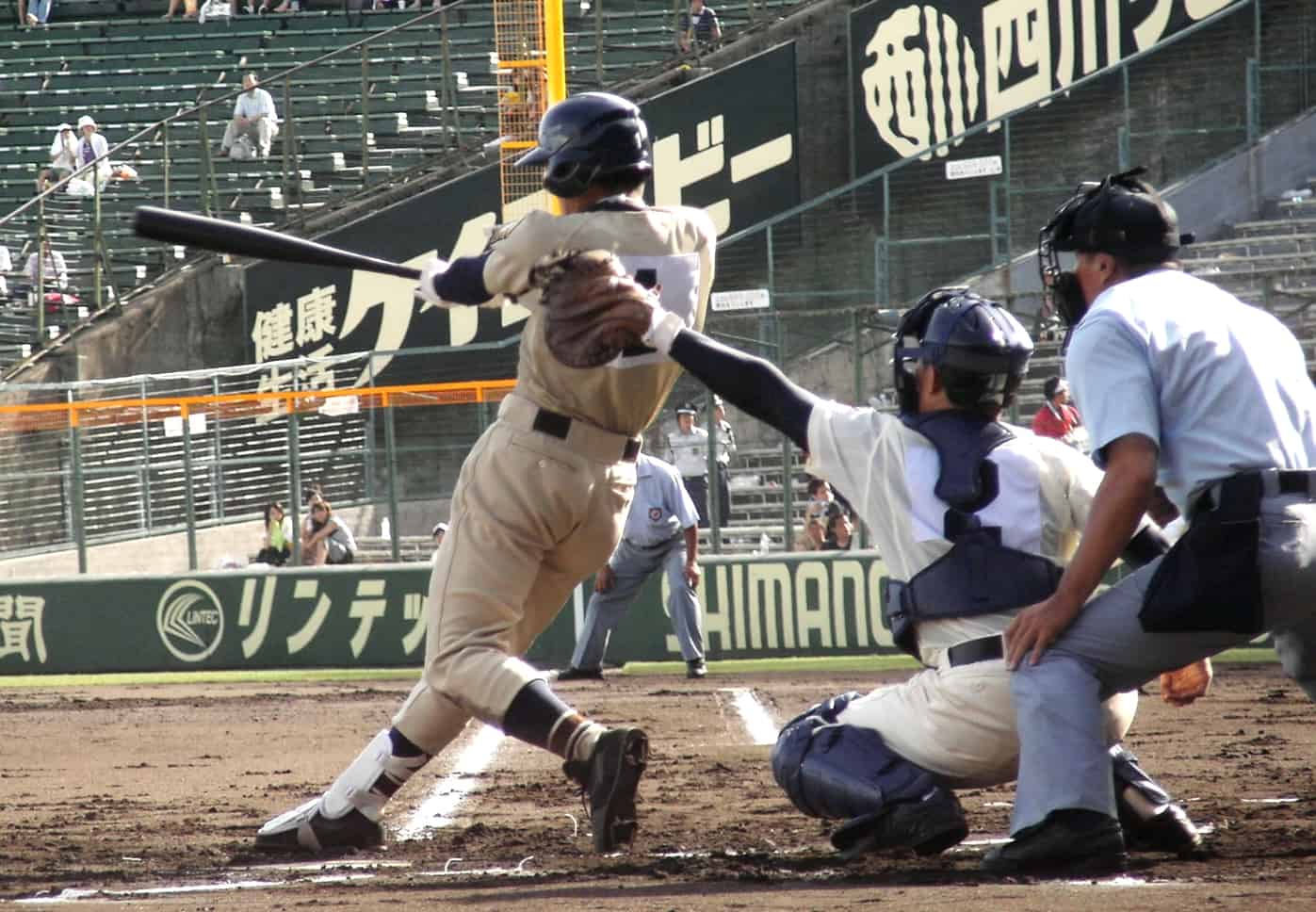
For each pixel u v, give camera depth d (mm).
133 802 15938
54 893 10195
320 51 59281
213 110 57781
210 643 33594
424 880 10352
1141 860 9836
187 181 55438
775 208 50344
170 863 11672
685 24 55500
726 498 37062
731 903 8492
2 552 38781
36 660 33875
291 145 53438
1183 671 11047
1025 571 9883
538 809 14797
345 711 25984
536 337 11055
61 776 18312
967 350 9906
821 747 10492
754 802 14734
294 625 33438
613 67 55094
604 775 10844
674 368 11320
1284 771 15883
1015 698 9578
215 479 38500
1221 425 9352
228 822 14312
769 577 32562
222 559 38344
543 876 10211
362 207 52656
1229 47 48562
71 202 55281
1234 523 9211
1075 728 9398
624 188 11180
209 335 51594
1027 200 48500
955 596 9922
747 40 53438
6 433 39000
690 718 23641
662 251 11078
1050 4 49062
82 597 33812
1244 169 48000
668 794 15391
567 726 11094
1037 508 9961
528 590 11555
